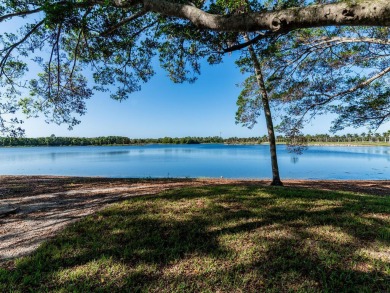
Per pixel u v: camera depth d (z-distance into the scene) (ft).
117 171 81.20
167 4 10.56
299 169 83.20
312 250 11.55
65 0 13.08
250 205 19.24
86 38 22.08
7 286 9.29
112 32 19.74
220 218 16.19
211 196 22.31
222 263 10.68
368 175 68.28
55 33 20.04
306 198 21.61
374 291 8.68
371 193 30.01
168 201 20.86
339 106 30.14
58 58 22.27
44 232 15.20
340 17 6.24
